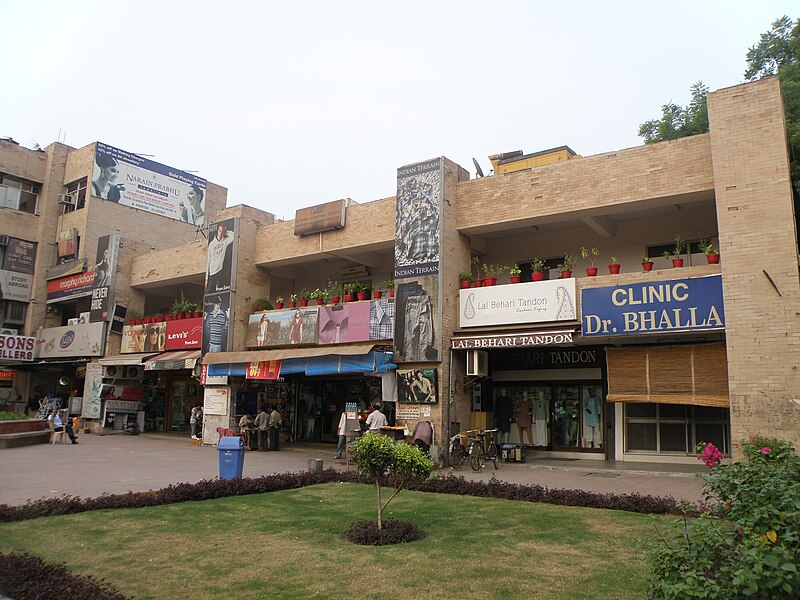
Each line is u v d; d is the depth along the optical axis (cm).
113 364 2677
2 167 3206
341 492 1195
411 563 696
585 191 1645
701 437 1697
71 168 3356
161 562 703
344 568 678
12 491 1161
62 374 3222
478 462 1591
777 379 1271
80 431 2759
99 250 2953
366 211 2089
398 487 853
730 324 1341
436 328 1752
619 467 1625
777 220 1319
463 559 714
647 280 1527
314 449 2164
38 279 3234
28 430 2227
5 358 3025
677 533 543
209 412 2295
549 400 1938
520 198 1756
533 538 814
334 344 2053
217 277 2388
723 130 1409
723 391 1470
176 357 2447
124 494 1088
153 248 3094
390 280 2278
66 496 1024
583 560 709
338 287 2377
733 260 1355
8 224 3198
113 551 748
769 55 2175
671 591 414
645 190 1555
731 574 414
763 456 703
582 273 1872
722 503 650
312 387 2488
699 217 1702
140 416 2816
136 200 3381
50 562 699
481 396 2016
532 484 1338
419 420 1747
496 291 1742
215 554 737
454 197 1872
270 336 2233
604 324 1554
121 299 2877
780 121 1345
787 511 488
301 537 821
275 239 2350
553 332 1602
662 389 1550
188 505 1037
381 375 1855
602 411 1845
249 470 1547
